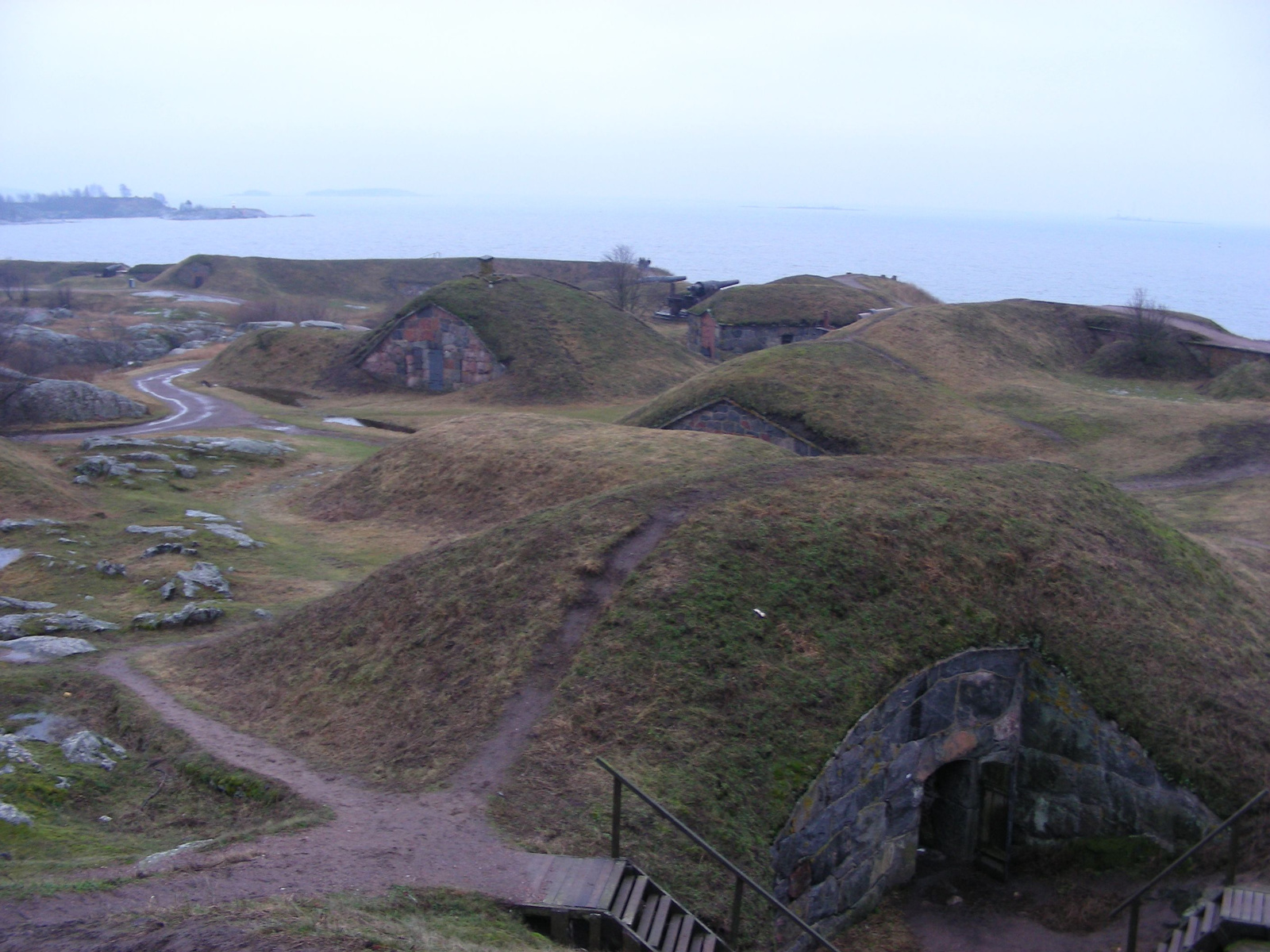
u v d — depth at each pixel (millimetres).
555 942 10047
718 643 15594
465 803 12352
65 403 46125
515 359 58875
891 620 16641
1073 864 16188
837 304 76938
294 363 65062
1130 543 21062
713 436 33594
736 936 10625
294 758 14391
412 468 34219
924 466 22656
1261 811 15188
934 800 17469
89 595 23094
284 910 9148
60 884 9883
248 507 33469
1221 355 51281
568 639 16016
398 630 17859
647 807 12453
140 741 15320
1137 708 16453
